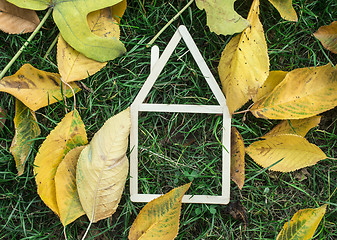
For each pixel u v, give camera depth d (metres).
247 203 0.77
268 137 0.76
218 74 0.77
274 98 0.74
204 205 0.76
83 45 0.72
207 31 0.77
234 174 0.75
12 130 0.76
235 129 0.74
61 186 0.72
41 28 0.76
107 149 0.71
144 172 0.77
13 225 0.75
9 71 0.76
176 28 0.76
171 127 0.77
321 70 0.73
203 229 0.77
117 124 0.71
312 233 0.73
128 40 0.77
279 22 0.76
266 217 0.77
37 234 0.75
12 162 0.76
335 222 0.77
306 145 0.73
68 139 0.72
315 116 0.75
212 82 0.74
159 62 0.73
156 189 0.77
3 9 0.73
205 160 0.77
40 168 0.72
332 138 0.77
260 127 0.77
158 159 0.77
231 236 0.77
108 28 0.74
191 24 0.76
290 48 0.78
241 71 0.72
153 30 0.77
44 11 0.76
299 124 0.75
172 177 0.77
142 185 0.77
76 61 0.73
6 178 0.76
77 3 0.71
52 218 0.76
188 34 0.74
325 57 0.78
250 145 0.75
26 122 0.74
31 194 0.76
